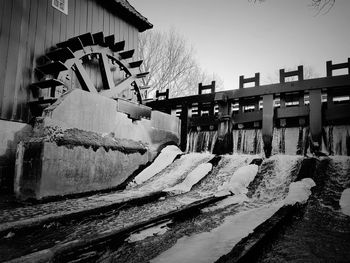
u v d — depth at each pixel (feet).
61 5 27.09
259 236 9.66
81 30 29.35
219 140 30.25
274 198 16.90
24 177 16.37
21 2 23.13
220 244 9.76
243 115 29.99
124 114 24.02
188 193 19.13
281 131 28.04
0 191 19.70
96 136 20.44
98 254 9.36
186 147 32.91
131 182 22.15
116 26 34.83
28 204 15.21
